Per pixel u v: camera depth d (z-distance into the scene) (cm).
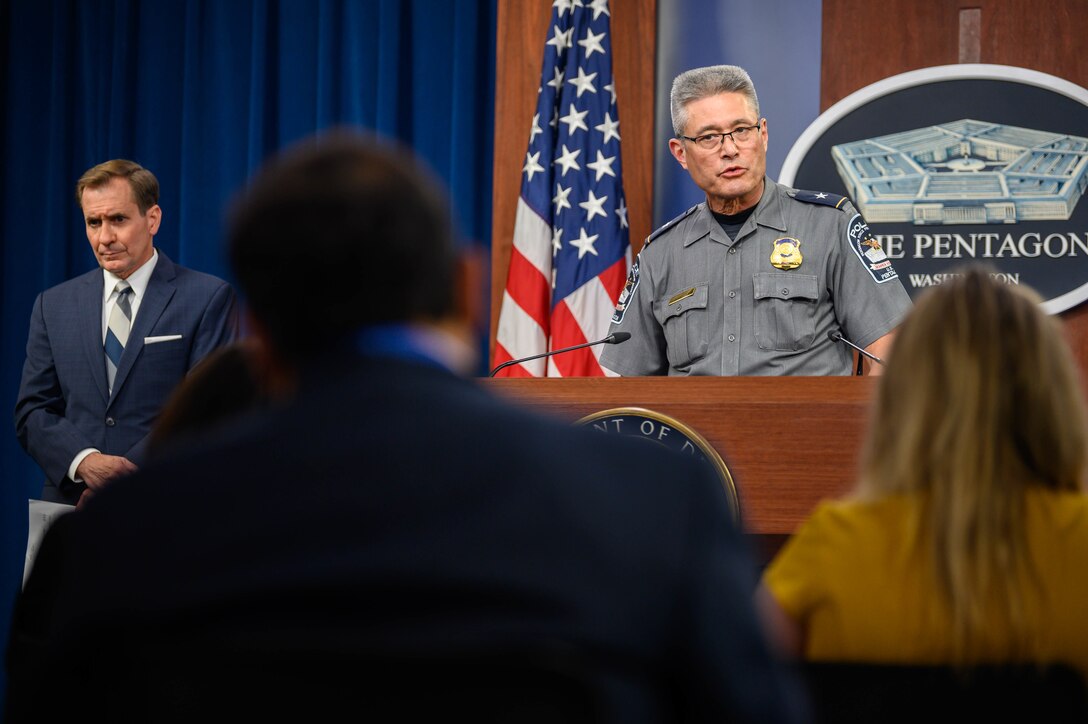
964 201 895
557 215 906
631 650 153
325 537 156
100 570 161
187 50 1059
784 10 941
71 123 1091
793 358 649
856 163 914
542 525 156
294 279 173
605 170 906
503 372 887
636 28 948
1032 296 279
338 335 173
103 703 163
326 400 167
